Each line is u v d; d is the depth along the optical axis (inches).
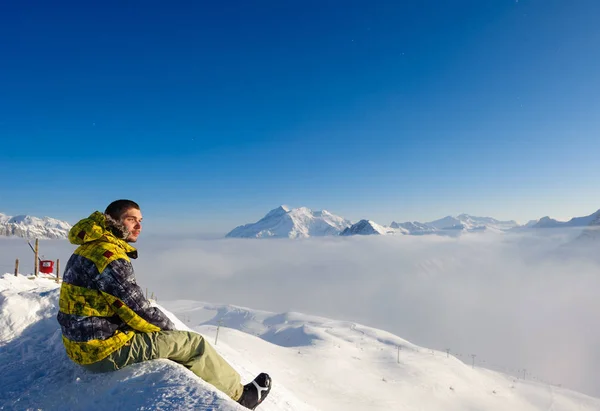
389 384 2331.4
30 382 130.5
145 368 121.3
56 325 189.3
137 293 116.6
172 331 126.9
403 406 1733.5
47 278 701.3
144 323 118.3
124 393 112.1
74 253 120.8
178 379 115.5
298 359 2046.0
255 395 136.3
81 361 118.2
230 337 1988.2
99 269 113.0
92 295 114.8
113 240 120.4
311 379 1604.3
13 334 178.4
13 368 144.5
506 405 2805.1
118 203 124.2
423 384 2600.9
